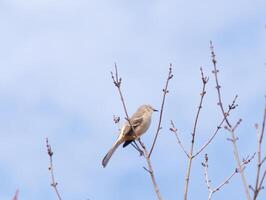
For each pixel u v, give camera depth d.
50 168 11.26
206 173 11.74
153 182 11.55
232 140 10.50
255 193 9.55
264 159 9.73
